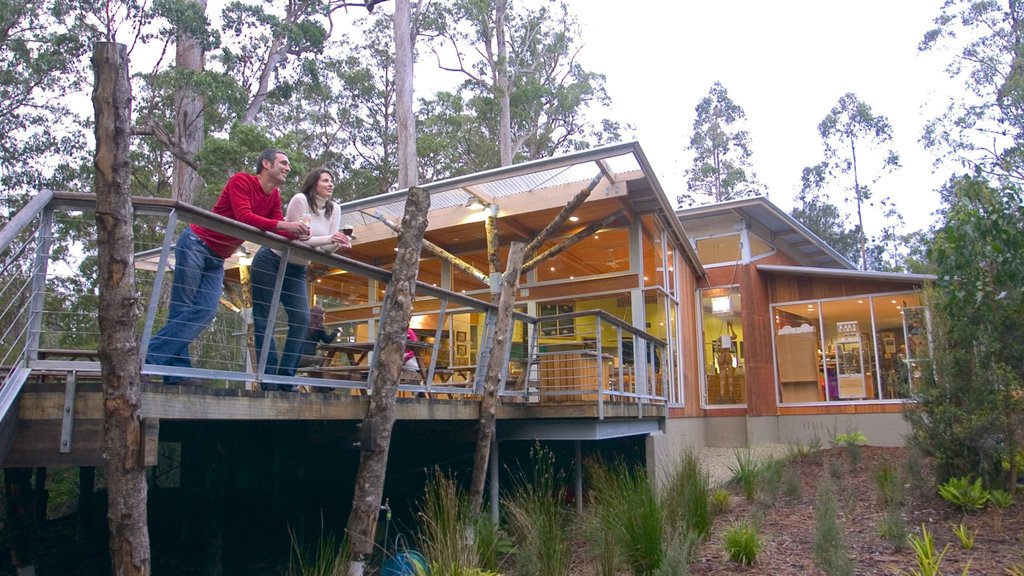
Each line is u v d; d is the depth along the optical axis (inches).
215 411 160.2
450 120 921.5
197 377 156.5
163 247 145.9
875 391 542.0
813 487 349.1
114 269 126.9
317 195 199.6
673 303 514.0
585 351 327.6
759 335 575.5
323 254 188.7
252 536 334.3
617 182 396.5
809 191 1262.3
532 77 900.6
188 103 624.1
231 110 631.8
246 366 232.8
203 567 299.7
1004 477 281.7
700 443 553.9
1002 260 269.1
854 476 369.7
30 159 666.2
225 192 176.4
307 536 330.6
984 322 282.5
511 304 282.7
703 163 1315.2
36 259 143.0
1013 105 803.4
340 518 357.7
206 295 169.3
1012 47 830.5
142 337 147.4
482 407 266.8
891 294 547.8
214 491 254.2
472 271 418.9
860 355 551.5
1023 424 276.8
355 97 919.0
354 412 211.2
